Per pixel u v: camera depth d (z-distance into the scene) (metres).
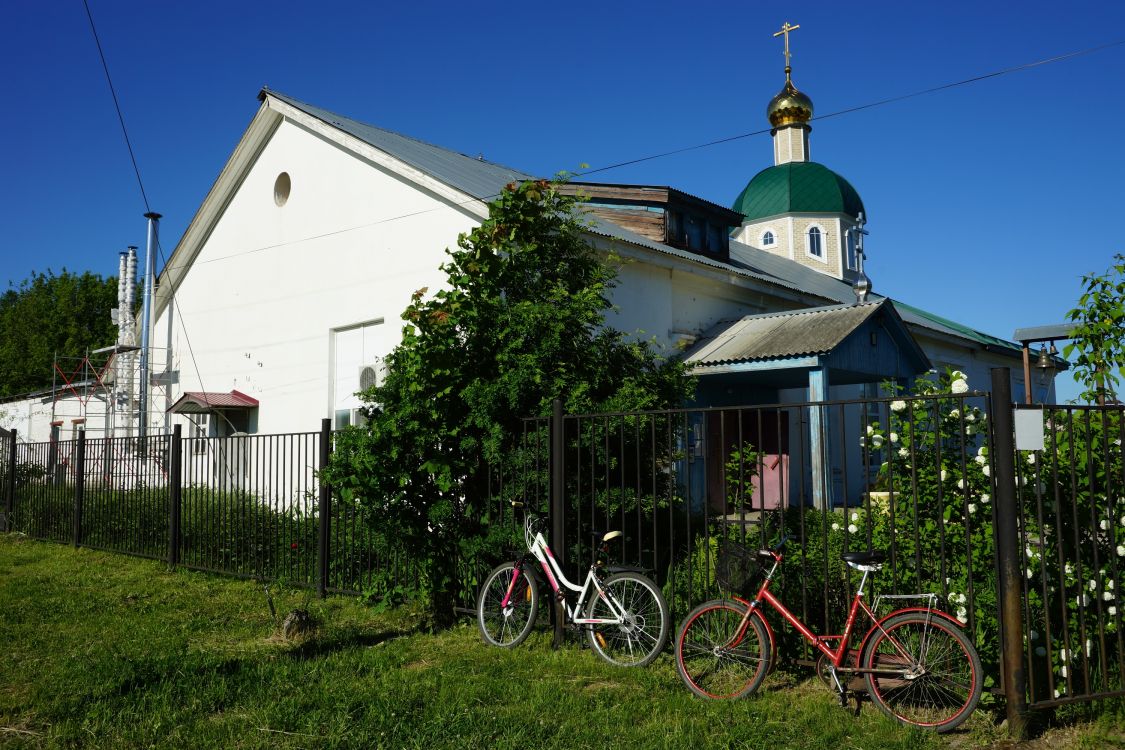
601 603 5.86
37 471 13.04
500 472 6.72
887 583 5.21
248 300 15.34
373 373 12.93
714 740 4.26
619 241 11.77
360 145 13.16
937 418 4.63
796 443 15.87
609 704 4.88
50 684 5.28
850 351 12.41
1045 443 5.06
